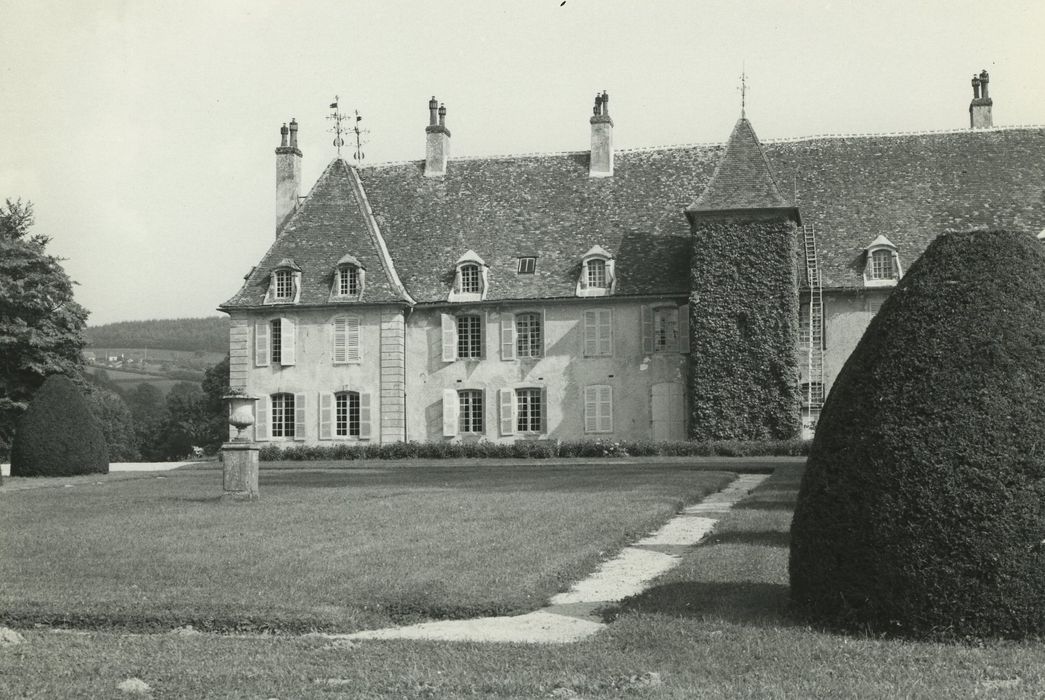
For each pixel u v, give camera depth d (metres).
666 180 54.94
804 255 50.44
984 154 52.47
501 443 51.53
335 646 11.88
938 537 11.56
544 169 56.78
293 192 57.94
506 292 52.34
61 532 21.17
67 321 57.31
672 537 20.31
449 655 11.30
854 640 11.65
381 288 52.81
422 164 58.50
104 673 10.55
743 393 48.69
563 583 15.49
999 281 12.20
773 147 55.41
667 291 50.78
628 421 51.19
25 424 41.06
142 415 119.69
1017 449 11.55
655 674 10.41
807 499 12.54
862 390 12.31
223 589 14.95
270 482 34.19
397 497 27.06
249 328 53.91
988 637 11.47
